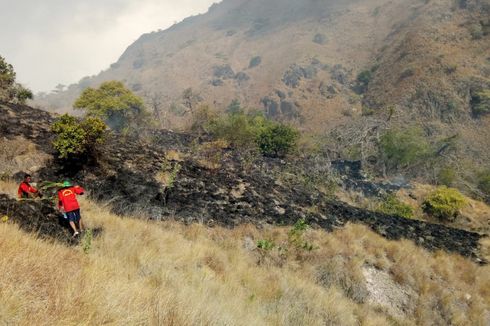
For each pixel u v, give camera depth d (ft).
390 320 38.40
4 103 54.95
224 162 67.67
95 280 15.98
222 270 32.09
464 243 56.65
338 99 434.30
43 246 19.36
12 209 24.89
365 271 43.06
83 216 30.48
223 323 17.62
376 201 83.87
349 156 136.77
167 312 15.25
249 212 46.73
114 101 146.20
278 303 28.84
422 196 97.45
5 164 37.42
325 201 59.06
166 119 252.83
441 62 351.46
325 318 30.25
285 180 72.59
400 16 579.48
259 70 615.57
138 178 44.65
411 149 131.75
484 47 355.97
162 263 26.43
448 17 428.56
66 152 40.45
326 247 43.80
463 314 42.83
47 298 13.62
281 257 40.06
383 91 381.81
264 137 107.45
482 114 301.22
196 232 38.68
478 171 162.71
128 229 31.35
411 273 45.19
